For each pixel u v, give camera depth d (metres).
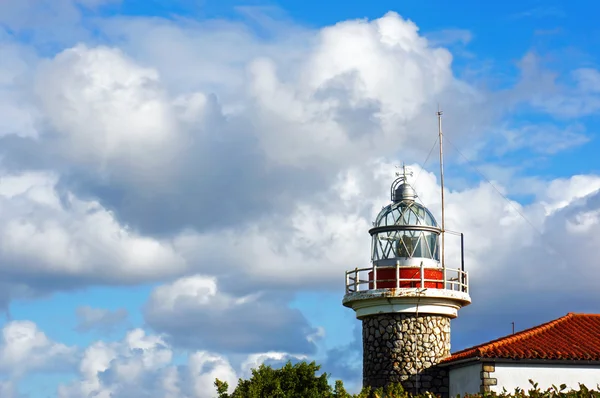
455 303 40.16
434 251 41.00
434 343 39.59
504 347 37.44
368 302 40.03
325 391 38.34
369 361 40.19
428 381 39.22
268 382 38.12
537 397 29.39
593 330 39.84
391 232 40.91
